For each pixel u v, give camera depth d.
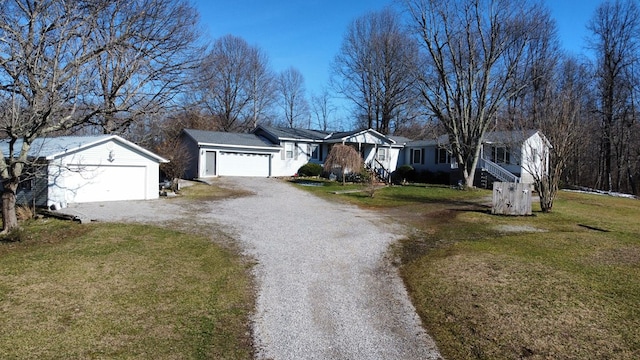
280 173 30.56
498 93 25.67
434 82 27.59
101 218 13.53
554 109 17.59
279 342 5.73
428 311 6.91
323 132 36.06
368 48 45.69
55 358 5.20
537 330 5.98
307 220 14.49
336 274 8.78
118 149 17.52
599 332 5.86
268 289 7.82
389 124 47.12
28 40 10.25
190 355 5.35
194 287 7.86
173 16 22.19
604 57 35.22
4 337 5.71
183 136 29.69
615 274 8.48
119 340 5.72
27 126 10.58
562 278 8.20
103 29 16.33
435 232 13.08
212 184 23.75
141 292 7.55
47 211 14.37
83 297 7.24
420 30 26.02
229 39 48.78
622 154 35.50
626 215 17.81
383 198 21.34
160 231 12.00
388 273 8.98
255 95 51.03
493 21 24.55
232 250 10.38
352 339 5.85
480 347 5.60
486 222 14.67
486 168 28.22
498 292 7.51
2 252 9.79
